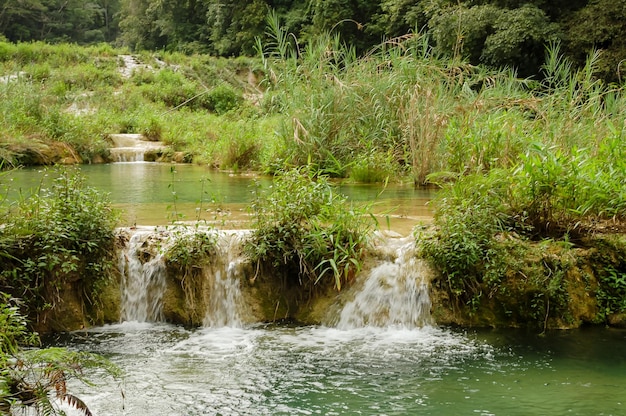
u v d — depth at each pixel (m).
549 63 12.73
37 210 6.71
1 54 37.19
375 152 12.34
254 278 6.70
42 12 73.38
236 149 15.09
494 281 6.43
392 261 6.76
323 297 6.72
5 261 6.23
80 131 17.64
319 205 6.98
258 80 42.12
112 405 4.69
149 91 32.09
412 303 6.51
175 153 18.17
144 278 6.72
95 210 6.70
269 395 4.89
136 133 21.88
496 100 11.79
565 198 6.80
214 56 50.16
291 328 6.50
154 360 5.59
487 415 4.56
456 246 6.46
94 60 39.44
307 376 5.24
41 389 4.25
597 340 6.06
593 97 10.36
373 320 6.51
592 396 4.87
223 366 5.45
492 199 6.95
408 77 12.66
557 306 6.41
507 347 5.88
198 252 6.70
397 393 4.91
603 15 22.16
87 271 6.51
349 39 35.75
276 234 6.80
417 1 28.73
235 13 49.88
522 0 24.33
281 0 46.81
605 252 6.61
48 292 6.30
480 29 23.72
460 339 6.10
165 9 61.81
